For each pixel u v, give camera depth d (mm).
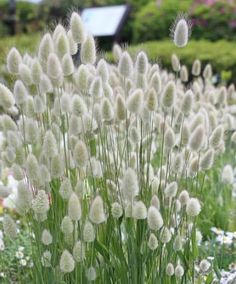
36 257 766
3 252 1026
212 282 896
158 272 763
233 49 2918
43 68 734
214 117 941
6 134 751
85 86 738
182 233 815
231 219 1249
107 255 762
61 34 716
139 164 783
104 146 769
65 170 752
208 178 1340
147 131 786
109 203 754
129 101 718
